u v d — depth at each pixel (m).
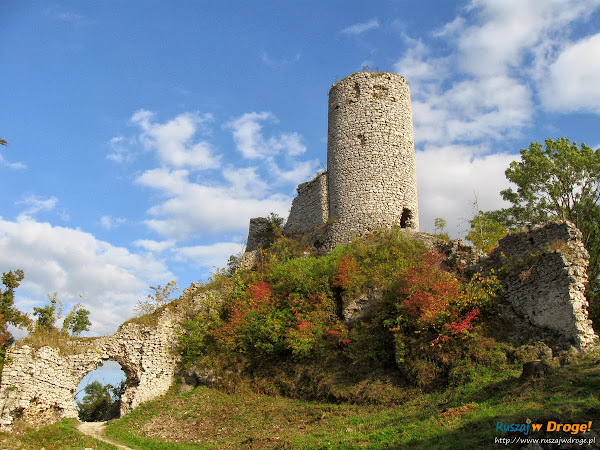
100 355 25.52
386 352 21.58
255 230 40.78
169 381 26.08
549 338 18.58
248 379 24.50
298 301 25.86
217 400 23.52
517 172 35.59
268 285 28.19
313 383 22.19
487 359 18.45
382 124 34.22
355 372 21.55
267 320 25.28
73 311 28.00
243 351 25.58
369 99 34.78
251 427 20.17
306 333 23.69
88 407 34.56
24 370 22.80
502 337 19.45
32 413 22.69
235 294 29.05
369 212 32.38
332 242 32.88
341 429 17.53
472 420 14.38
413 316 21.20
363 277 25.72
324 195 34.97
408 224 33.03
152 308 28.58
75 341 25.64
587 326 18.16
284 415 20.69
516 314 20.12
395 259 27.08
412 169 34.41
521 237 21.62
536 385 15.41
